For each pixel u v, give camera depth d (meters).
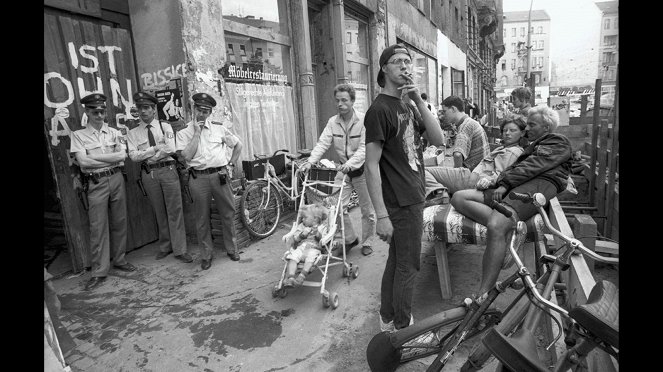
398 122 2.66
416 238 2.79
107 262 4.34
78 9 4.61
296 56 7.46
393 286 2.90
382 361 2.24
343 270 4.21
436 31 17.75
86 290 4.16
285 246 5.24
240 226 5.23
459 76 25.12
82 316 3.64
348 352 2.97
